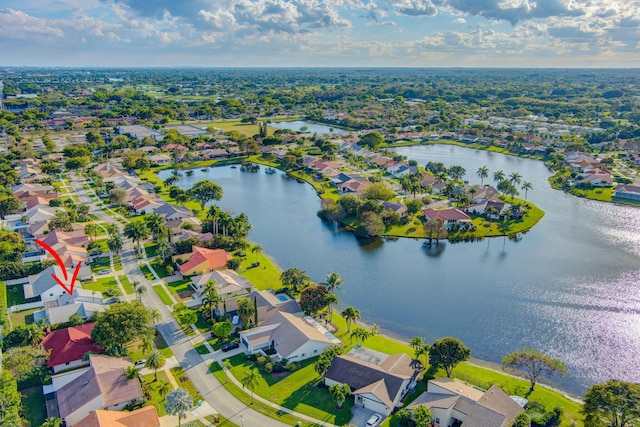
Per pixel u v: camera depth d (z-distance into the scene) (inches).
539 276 5836.6
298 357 4015.8
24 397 3506.4
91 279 5438.0
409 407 3329.2
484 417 3073.3
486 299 5280.5
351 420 3309.5
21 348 3742.6
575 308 5054.1
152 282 5408.5
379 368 3651.6
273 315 4554.6
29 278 5305.1
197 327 4498.0
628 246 6761.8
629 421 3006.9
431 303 5196.9
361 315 4936.0
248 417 3326.8
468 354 3710.6
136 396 3422.7
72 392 3408.0
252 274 5748.0
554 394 3629.4
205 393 3567.9
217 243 6254.9
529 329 4667.8
